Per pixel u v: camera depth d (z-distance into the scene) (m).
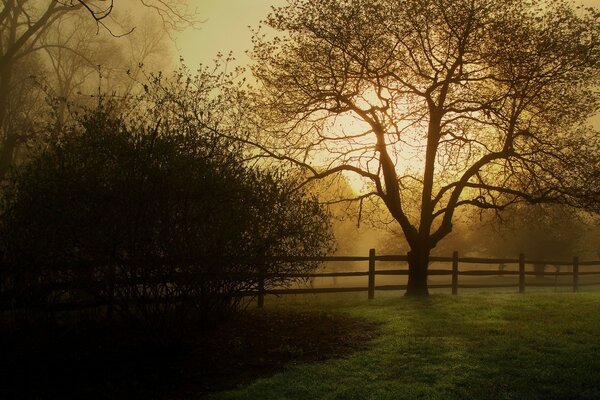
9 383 6.68
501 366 7.12
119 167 7.59
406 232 16.39
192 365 7.59
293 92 16.30
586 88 15.13
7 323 7.54
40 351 7.53
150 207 7.43
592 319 10.48
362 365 7.39
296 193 9.72
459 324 10.10
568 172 15.39
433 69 16.47
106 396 6.49
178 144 8.09
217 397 6.31
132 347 7.95
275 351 8.26
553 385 6.34
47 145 8.23
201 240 7.71
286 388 6.48
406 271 16.22
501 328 9.57
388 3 15.56
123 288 7.63
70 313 8.29
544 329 9.45
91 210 7.34
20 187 7.56
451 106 16.89
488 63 15.82
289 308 12.52
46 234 7.27
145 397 6.50
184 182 7.61
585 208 15.45
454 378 6.63
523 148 16.48
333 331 9.73
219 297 9.10
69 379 6.91
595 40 14.74
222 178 8.24
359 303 13.81
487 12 15.26
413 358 7.63
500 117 15.27
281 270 9.53
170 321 8.02
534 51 15.09
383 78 16.59
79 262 7.34
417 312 11.71
